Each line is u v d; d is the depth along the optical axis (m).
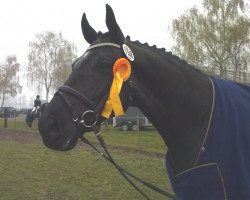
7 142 16.53
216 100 2.78
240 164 2.64
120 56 2.67
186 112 2.79
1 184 8.26
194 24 29.09
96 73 2.63
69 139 2.57
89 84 2.62
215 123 2.70
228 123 2.71
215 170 2.61
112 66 2.64
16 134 20.59
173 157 2.85
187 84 2.83
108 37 2.74
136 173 9.43
